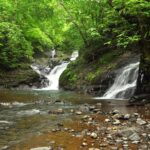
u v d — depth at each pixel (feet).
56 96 57.47
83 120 32.22
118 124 29.76
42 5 100.48
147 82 44.09
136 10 38.32
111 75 60.85
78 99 52.21
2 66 79.30
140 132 26.20
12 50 82.79
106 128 28.17
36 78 80.69
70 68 77.66
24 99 51.98
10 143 23.93
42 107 42.11
